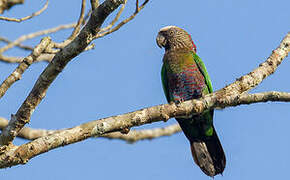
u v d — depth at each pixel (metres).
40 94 9.39
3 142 9.33
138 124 10.05
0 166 9.20
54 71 9.19
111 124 9.78
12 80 9.95
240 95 10.29
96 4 8.78
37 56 10.31
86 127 9.62
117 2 8.43
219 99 10.48
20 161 9.21
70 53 9.00
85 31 8.82
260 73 11.07
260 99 10.11
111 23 10.17
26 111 9.37
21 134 13.94
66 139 9.42
